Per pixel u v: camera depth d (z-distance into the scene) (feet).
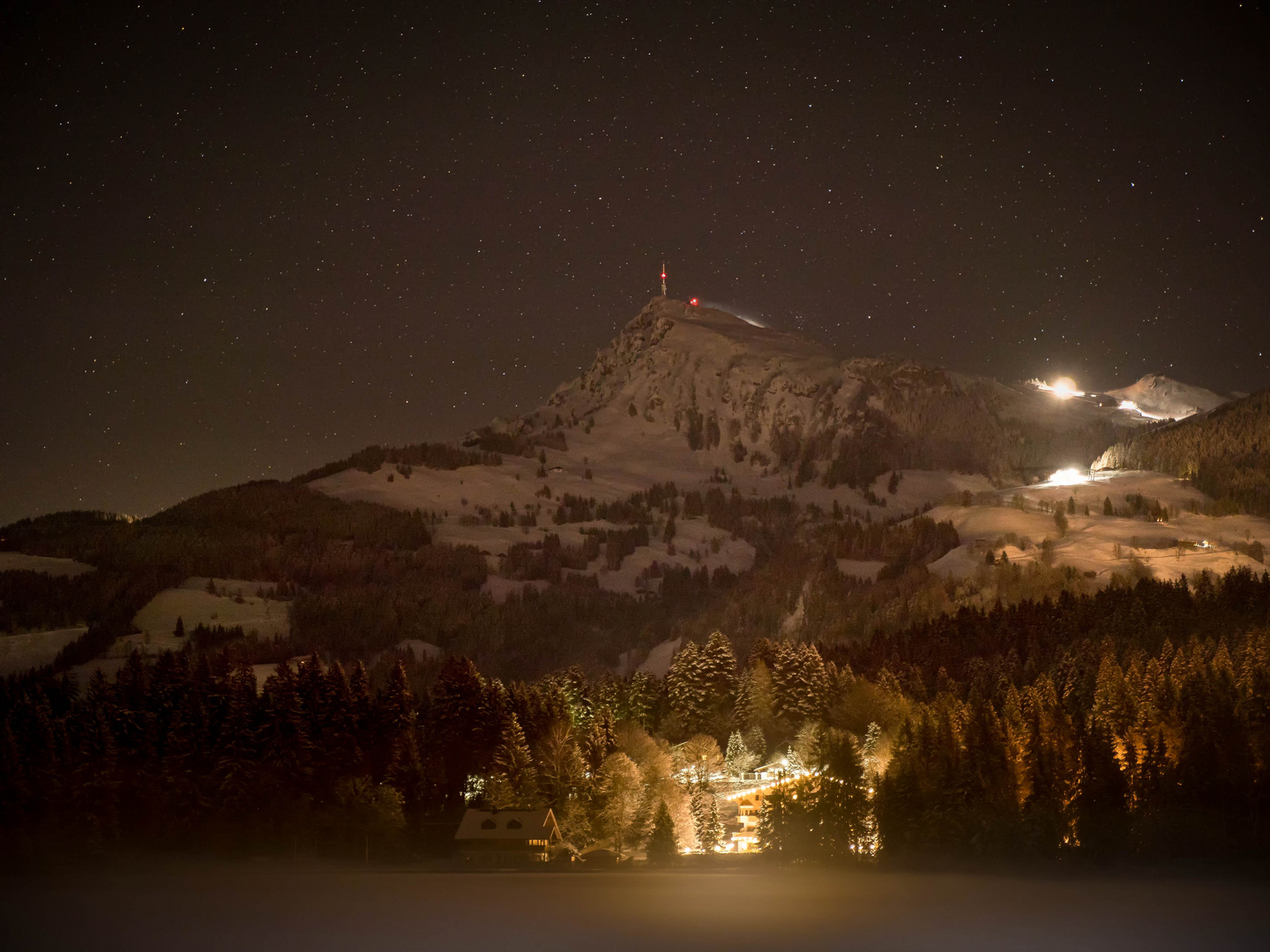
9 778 529.45
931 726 573.74
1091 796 543.80
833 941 422.82
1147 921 445.37
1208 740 549.95
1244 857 522.47
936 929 437.58
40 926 441.68
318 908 467.93
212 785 568.00
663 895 492.54
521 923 447.01
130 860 540.11
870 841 562.66
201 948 416.05
